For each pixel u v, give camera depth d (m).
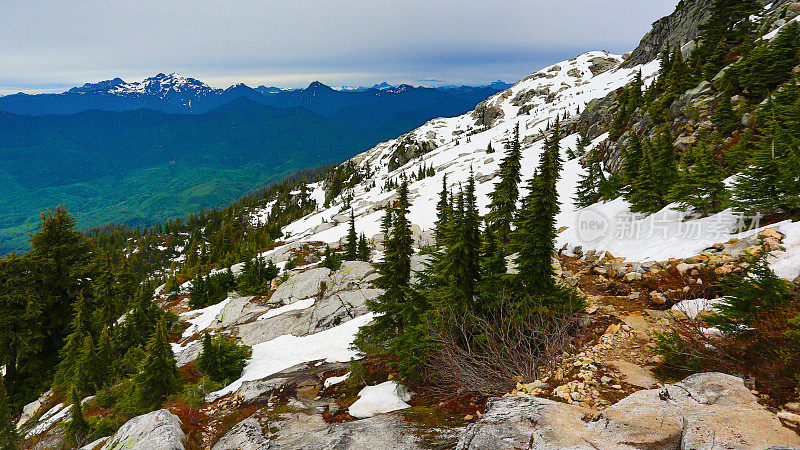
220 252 96.50
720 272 11.20
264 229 121.69
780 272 9.43
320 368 17.80
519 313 10.06
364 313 27.42
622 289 13.51
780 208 13.08
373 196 131.50
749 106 23.16
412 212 83.56
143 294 35.12
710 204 16.81
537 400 6.16
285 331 28.25
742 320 6.66
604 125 68.81
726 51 35.62
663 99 39.72
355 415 10.86
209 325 35.88
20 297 29.17
